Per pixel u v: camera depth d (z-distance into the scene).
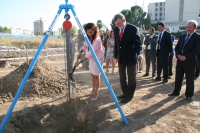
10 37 20.00
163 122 3.66
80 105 4.60
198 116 3.89
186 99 4.74
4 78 5.66
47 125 4.16
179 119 3.78
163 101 4.68
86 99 4.81
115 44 4.53
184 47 4.59
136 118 3.82
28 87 5.21
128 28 4.19
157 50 6.43
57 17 3.29
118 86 6.01
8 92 5.16
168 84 6.21
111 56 7.54
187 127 3.48
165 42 6.19
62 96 5.05
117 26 4.12
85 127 4.14
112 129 3.44
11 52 13.13
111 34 7.50
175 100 4.74
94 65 4.53
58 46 17.73
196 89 5.66
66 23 3.53
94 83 5.04
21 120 3.98
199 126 3.51
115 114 3.96
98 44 4.45
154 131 3.35
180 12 75.19
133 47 4.29
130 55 4.29
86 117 4.29
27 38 20.17
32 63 3.10
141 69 8.07
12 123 3.84
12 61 12.27
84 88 5.77
